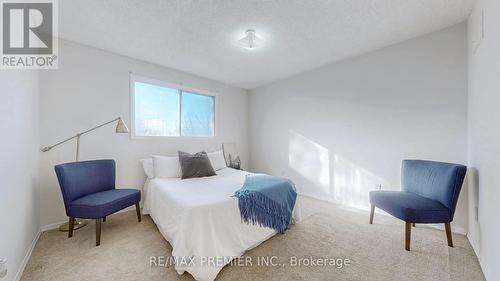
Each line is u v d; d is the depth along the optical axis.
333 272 1.59
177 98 3.56
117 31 2.27
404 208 1.90
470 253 1.84
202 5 1.86
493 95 1.44
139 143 3.03
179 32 2.31
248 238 1.85
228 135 4.36
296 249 1.91
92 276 1.52
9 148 1.43
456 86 2.29
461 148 2.27
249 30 2.29
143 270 1.59
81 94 2.52
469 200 2.11
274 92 4.19
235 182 2.47
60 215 2.37
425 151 2.49
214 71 3.58
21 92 1.71
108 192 2.31
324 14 2.03
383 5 1.92
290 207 2.35
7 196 1.38
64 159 2.40
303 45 2.67
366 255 1.82
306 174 3.68
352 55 3.00
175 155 3.45
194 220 1.56
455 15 2.12
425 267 1.65
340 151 3.22
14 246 1.47
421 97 2.51
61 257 1.75
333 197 3.31
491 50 1.48
